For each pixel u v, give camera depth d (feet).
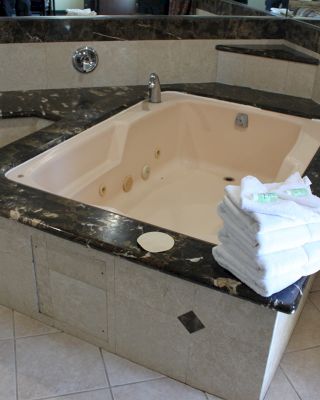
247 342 4.30
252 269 3.88
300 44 8.61
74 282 4.97
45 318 5.47
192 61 8.80
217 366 4.59
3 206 4.86
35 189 5.22
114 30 8.13
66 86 8.30
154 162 8.29
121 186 7.48
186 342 4.62
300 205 3.98
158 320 4.65
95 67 8.31
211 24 8.55
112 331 5.03
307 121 7.68
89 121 7.02
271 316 4.05
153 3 8.17
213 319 4.34
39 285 5.27
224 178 8.60
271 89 8.73
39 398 4.66
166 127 8.32
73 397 4.68
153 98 8.09
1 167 5.59
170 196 8.07
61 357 5.09
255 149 8.32
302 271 3.95
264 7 8.73
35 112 7.30
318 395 4.82
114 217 4.79
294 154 6.73
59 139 6.39
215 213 7.72
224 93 8.54
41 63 7.96
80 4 7.88
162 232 4.60
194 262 4.22
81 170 6.64
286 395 4.80
